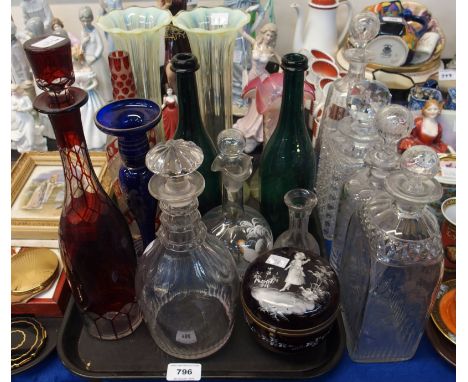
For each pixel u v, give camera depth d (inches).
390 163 22.1
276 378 21.7
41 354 23.4
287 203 23.3
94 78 36.2
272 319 20.0
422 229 19.4
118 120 21.3
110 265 22.9
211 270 21.7
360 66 27.9
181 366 22.1
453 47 48.0
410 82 38.7
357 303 22.2
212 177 26.7
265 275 21.2
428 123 34.7
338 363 23.0
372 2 45.4
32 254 27.0
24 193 30.5
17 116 36.6
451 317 23.6
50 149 38.8
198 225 20.2
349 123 26.5
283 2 45.6
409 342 22.4
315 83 37.3
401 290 20.4
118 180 24.4
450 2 45.5
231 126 30.5
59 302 25.2
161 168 17.5
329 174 28.4
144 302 21.9
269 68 39.2
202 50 26.4
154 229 24.7
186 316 21.8
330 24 39.9
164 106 30.1
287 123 25.3
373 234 20.0
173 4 32.9
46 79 16.9
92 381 23.0
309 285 20.6
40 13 37.8
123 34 25.2
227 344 23.3
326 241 30.8
